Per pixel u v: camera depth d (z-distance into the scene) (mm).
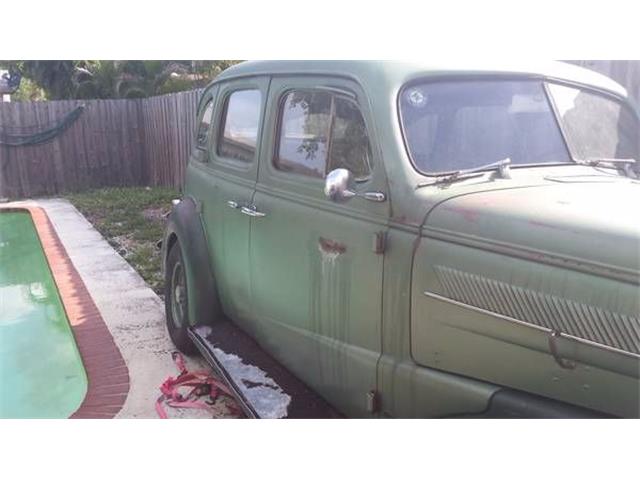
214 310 4398
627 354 1947
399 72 2775
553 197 2393
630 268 1954
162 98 14391
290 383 3402
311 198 3080
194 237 4438
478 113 2838
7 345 5535
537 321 2135
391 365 2609
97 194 14672
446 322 2395
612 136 3182
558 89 3080
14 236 10953
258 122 3695
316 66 3164
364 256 2705
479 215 2334
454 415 2389
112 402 4047
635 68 4715
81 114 15430
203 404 3957
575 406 2096
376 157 2676
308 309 3137
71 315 5871
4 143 14750
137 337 5273
